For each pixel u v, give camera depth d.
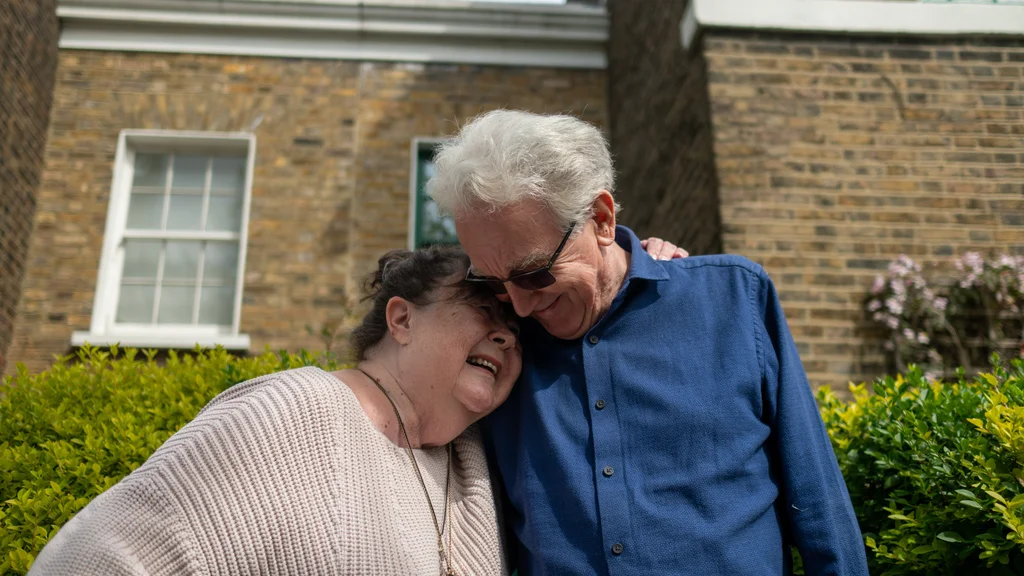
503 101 6.72
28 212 5.96
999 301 4.29
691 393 1.75
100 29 6.48
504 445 1.87
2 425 2.68
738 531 1.64
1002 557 1.86
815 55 4.74
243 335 5.89
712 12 4.75
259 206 6.21
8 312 5.72
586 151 1.76
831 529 1.67
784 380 1.78
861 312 4.35
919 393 2.34
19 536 2.30
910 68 4.73
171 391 2.76
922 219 4.49
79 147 6.24
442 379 1.73
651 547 1.64
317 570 1.45
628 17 6.37
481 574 1.71
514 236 1.65
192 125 6.36
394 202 6.32
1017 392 2.12
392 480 1.63
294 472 1.50
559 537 1.70
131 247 6.27
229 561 1.42
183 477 1.46
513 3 6.78
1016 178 4.56
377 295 1.90
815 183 4.52
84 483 2.41
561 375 1.84
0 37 5.49
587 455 1.75
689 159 4.93
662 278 1.85
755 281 1.86
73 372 2.96
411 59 6.67
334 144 6.41
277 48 6.57
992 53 4.77
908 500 2.21
